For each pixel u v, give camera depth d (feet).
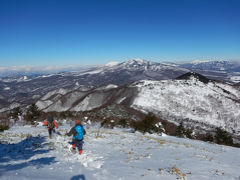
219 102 372.79
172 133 120.37
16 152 31.24
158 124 88.07
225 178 25.26
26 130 62.59
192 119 310.45
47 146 36.70
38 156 29.30
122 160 29.81
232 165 35.14
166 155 37.52
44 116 111.14
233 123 308.19
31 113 95.91
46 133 54.39
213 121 312.91
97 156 31.14
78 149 32.63
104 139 50.21
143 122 87.81
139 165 27.78
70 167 24.52
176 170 26.07
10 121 93.45
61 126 79.15
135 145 46.34
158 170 25.77
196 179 23.54
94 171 23.40
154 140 59.21
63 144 38.68
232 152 56.80
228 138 119.75
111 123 102.37
